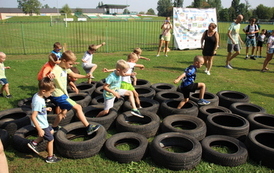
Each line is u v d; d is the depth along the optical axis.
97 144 3.78
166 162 3.49
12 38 19.64
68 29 28.83
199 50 15.62
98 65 10.34
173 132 4.12
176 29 15.39
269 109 5.86
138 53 6.55
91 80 7.64
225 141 4.09
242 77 8.98
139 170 3.46
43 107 3.51
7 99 6.04
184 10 15.38
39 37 20.55
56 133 3.98
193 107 5.25
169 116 4.82
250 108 5.57
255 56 13.15
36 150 3.71
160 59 11.89
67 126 4.22
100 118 4.61
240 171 3.50
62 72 4.18
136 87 6.55
